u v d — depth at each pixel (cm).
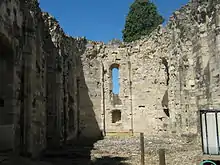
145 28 4750
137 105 3834
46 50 2531
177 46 3019
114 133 3834
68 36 3497
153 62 3747
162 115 3566
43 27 2341
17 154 1498
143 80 3834
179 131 2939
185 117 2811
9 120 1430
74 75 3631
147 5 4841
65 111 2989
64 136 2908
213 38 2136
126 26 4869
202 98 2345
